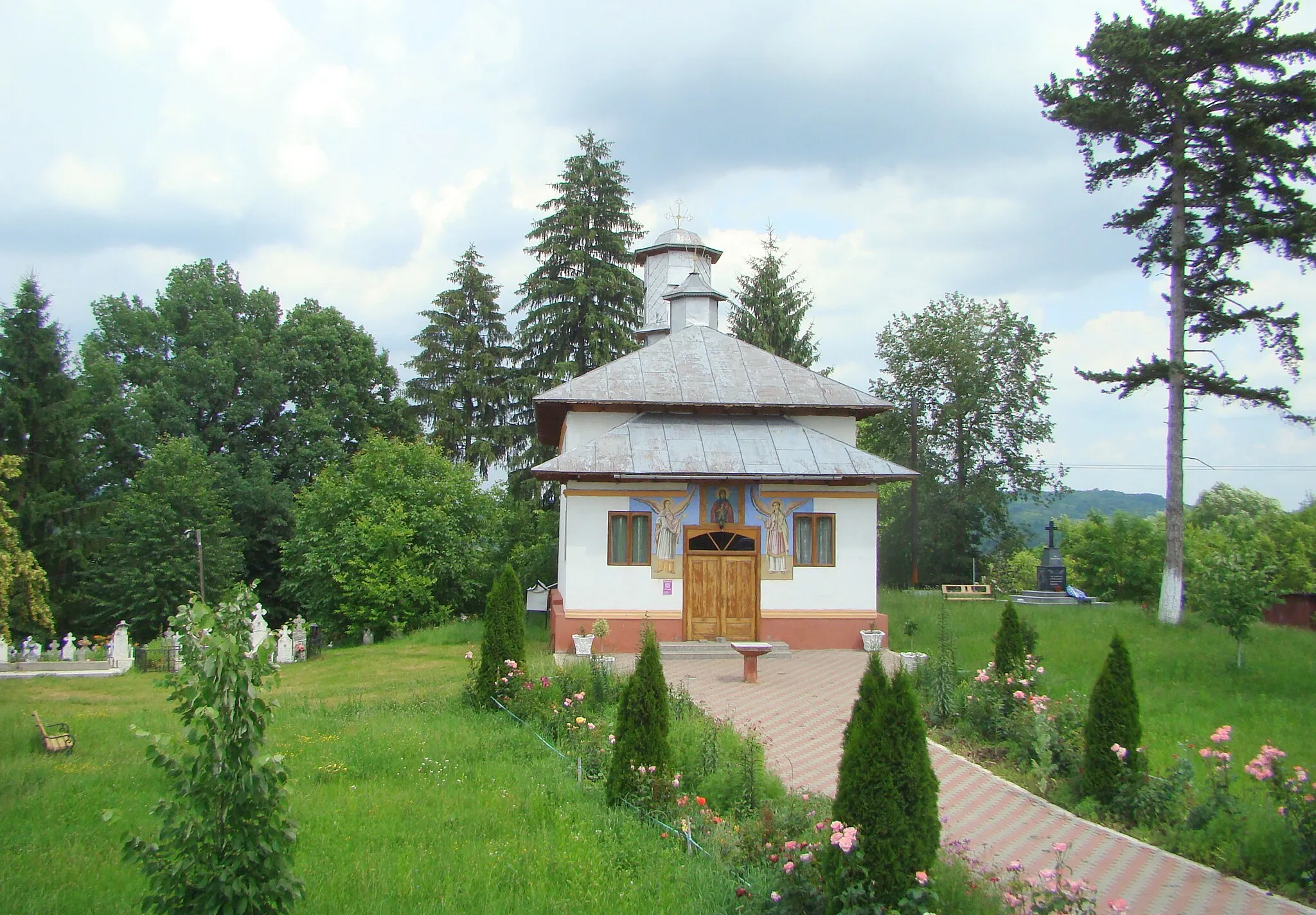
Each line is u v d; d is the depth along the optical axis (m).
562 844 10.03
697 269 37.66
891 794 8.16
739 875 9.02
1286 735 14.76
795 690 19.11
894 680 8.48
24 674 25.34
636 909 8.50
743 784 11.13
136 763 13.23
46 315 42.06
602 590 23.83
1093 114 25.52
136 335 48.62
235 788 6.99
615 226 42.91
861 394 26.39
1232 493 63.69
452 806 11.30
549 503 42.62
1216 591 19.81
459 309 47.91
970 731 15.03
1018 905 8.14
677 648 23.14
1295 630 25.81
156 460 40.56
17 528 39.22
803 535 24.41
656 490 24.02
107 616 39.84
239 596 7.59
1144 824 11.18
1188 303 26.77
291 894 7.20
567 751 13.70
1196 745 14.17
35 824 10.45
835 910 7.95
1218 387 25.66
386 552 34.28
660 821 10.52
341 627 35.22
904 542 48.31
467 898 8.62
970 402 46.06
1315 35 23.97
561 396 24.98
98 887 8.73
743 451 24.42
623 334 41.03
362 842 10.07
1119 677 11.96
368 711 17.23
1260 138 24.50
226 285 50.78
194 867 6.95
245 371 47.88
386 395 51.91
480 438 45.38
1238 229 25.12
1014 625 16.03
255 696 7.18
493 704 16.86
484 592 37.19
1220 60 25.11
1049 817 11.61
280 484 44.97
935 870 8.42
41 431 41.19
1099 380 26.89
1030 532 48.97
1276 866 9.69
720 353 27.80
